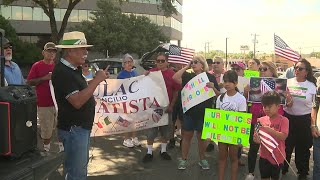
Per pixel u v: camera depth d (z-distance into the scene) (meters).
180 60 7.61
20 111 3.54
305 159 5.90
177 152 7.55
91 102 4.07
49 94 6.49
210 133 5.04
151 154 6.87
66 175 4.06
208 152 7.64
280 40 7.14
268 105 4.55
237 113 4.94
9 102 3.42
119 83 6.82
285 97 5.70
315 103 5.12
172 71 7.13
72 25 53.16
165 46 13.75
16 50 38.62
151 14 61.06
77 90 3.84
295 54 7.14
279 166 4.66
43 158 3.66
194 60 6.26
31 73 6.43
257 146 5.73
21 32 51.44
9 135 3.42
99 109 6.76
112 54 46.16
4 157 3.54
